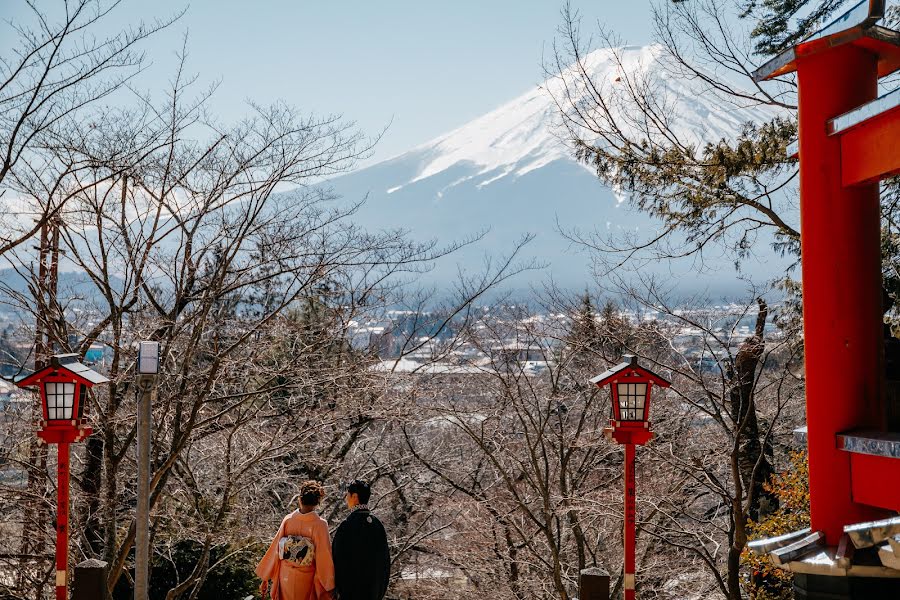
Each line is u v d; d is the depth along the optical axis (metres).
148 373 9.00
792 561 5.03
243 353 14.66
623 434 9.34
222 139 13.41
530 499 19.16
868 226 5.47
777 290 15.52
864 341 5.40
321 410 16.25
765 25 16.84
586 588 9.04
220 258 13.76
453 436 22.09
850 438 5.17
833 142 5.52
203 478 16.94
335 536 9.18
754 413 16.11
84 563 8.98
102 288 12.58
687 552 17.80
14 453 13.52
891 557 4.25
